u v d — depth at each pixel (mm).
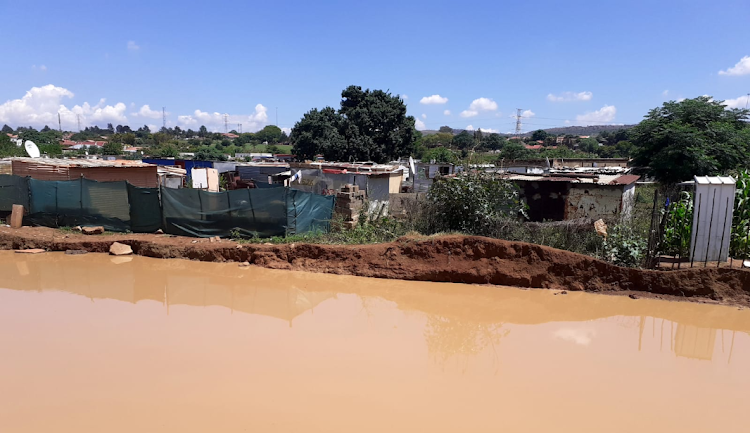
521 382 6387
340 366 6750
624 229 11086
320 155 47188
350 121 46156
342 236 13719
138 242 13984
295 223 14312
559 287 10516
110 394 5824
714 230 10172
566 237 11781
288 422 5242
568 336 8117
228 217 14438
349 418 5359
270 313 9188
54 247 14250
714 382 6473
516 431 5188
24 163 19781
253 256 12961
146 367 6605
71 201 15789
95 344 7445
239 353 7152
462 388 6164
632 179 14703
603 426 5336
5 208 16375
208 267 12688
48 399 5691
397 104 46875
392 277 11531
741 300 9508
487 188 12977
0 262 13000
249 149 90938
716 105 26797
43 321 8531
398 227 13891
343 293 10539
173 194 14930
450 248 11430
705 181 10039
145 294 10406
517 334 8188
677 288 9852
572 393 6094
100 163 20562
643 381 6477
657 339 7977
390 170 22062
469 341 7855
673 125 24703
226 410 5477
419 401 5789
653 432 5238
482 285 10898
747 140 25516
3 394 5805
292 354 7152
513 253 10945
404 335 8086
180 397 5770
